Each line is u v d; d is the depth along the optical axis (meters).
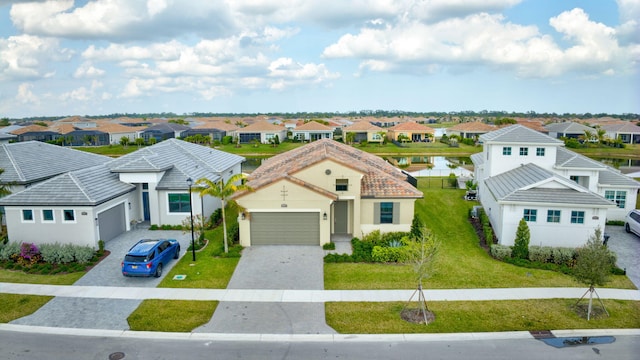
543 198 25.20
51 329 16.77
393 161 70.94
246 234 26.20
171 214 29.88
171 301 19.09
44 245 24.62
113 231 27.77
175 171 31.00
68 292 20.06
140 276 21.19
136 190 30.78
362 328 16.75
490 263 23.92
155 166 29.56
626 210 31.48
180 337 16.17
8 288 20.50
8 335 16.36
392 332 16.47
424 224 30.36
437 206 36.38
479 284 21.02
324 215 25.89
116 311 18.19
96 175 28.73
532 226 25.52
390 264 23.47
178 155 35.78
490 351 15.19
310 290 20.19
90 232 25.19
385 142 104.31
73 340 15.98
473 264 23.75
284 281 21.17
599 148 87.62
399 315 17.80
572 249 24.11
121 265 23.16
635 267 23.25
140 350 15.28
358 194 26.73
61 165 35.56
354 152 38.75
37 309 18.41
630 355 14.98
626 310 18.38
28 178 30.41
